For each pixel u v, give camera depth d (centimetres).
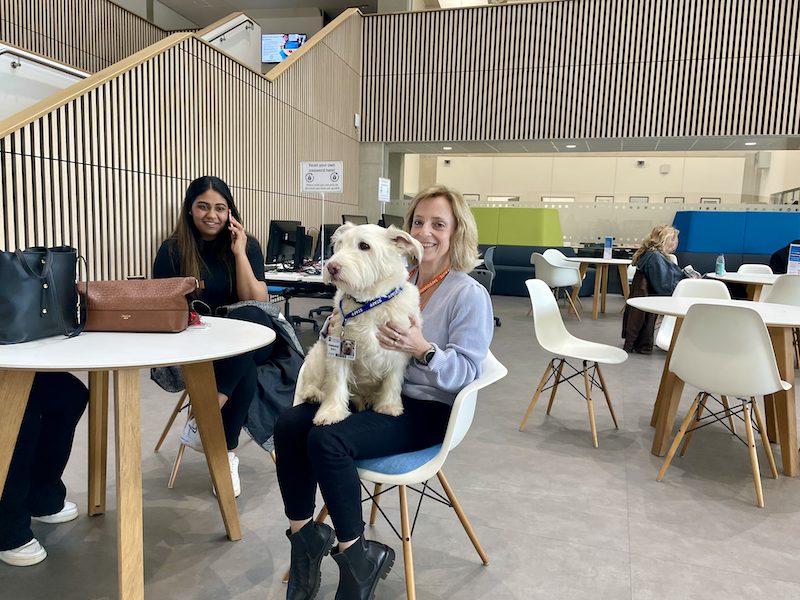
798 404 393
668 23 952
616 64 980
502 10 1016
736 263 951
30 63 520
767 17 912
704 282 384
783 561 205
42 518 222
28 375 160
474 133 1054
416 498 249
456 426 159
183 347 164
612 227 1088
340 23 970
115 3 922
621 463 294
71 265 177
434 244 182
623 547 213
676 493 260
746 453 309
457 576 193
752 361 246
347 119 1029
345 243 161
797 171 1094
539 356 542
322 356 177
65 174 404
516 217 1032
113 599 176
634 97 980
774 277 560
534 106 1023
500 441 322
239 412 243
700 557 207
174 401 374
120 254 461
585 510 242
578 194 1422
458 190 186
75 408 212
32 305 164
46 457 212
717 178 1330
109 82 441
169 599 177
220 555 202
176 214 535
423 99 1068
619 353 325
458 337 174
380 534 219
